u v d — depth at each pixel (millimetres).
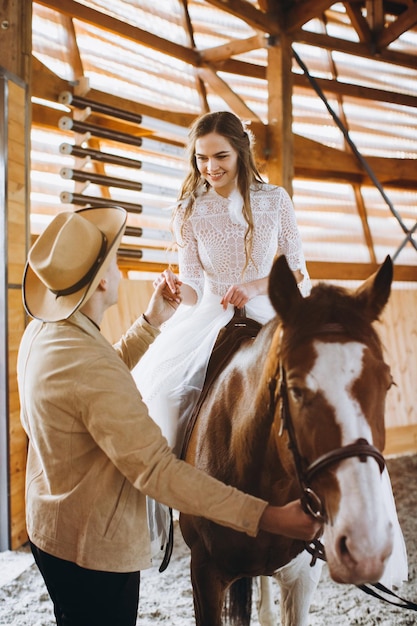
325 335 1162
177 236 1991
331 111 4906
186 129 4348
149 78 4637
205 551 1624
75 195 3639
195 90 4988
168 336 1951
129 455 1171
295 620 1676
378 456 1085
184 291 1952
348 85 5633
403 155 6148
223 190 1913
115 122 4230
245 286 1775
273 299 1256
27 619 2406
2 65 3188
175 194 4281
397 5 5938
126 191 4531
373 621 2410
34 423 1275
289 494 1478
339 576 1045
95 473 1246
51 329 1299
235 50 4750
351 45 5395
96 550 1230
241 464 1510
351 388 1105
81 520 1241
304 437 1147
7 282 3086
